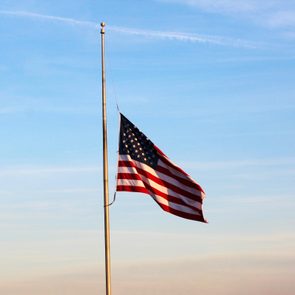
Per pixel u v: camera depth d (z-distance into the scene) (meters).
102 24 36.38
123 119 35.75
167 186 35.19
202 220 35.00
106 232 35.00
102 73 36.03
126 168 35.25
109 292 34.56
